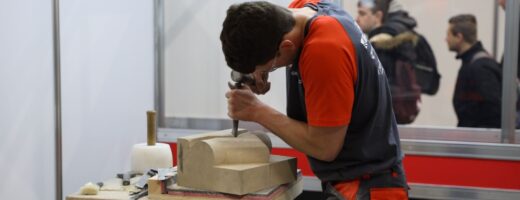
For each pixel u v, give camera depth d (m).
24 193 1.91
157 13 2.85
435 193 2.53
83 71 2.23
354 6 3.21
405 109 3.24
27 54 1.90
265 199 1.25
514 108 2.49
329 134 1.22
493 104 3.06
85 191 1.40
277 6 1.22
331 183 1.42
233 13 1.18
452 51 3.15
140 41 2.72
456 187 2.50
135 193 1.40
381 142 1.35
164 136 2.88
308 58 1.19
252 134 1.39
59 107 1.74
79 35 2.20
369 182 1.35
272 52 1.19
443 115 3.21
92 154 2.33
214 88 2.85
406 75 3.21
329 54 1.17
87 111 2.28
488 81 3.07
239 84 1.38
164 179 1.33
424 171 2.54
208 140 1.29
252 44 1.16
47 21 2.00
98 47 2.34
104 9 2.38
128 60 2.60
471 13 3.09
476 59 3.10
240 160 1.29
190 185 1.31
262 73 1.42
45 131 2.01
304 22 1.25
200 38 2.84
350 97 1.21
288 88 1.39
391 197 1.35
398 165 1.40
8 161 1.82
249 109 1.33
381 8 3.18
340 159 1.37
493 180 2.47
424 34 3.17
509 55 2.47
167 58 2.90
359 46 1.25
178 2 2.85
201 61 2.86
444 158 2.51
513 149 2.43
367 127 1.33
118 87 2.52
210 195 1.27
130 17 2.61
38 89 1.96
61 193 1.78
